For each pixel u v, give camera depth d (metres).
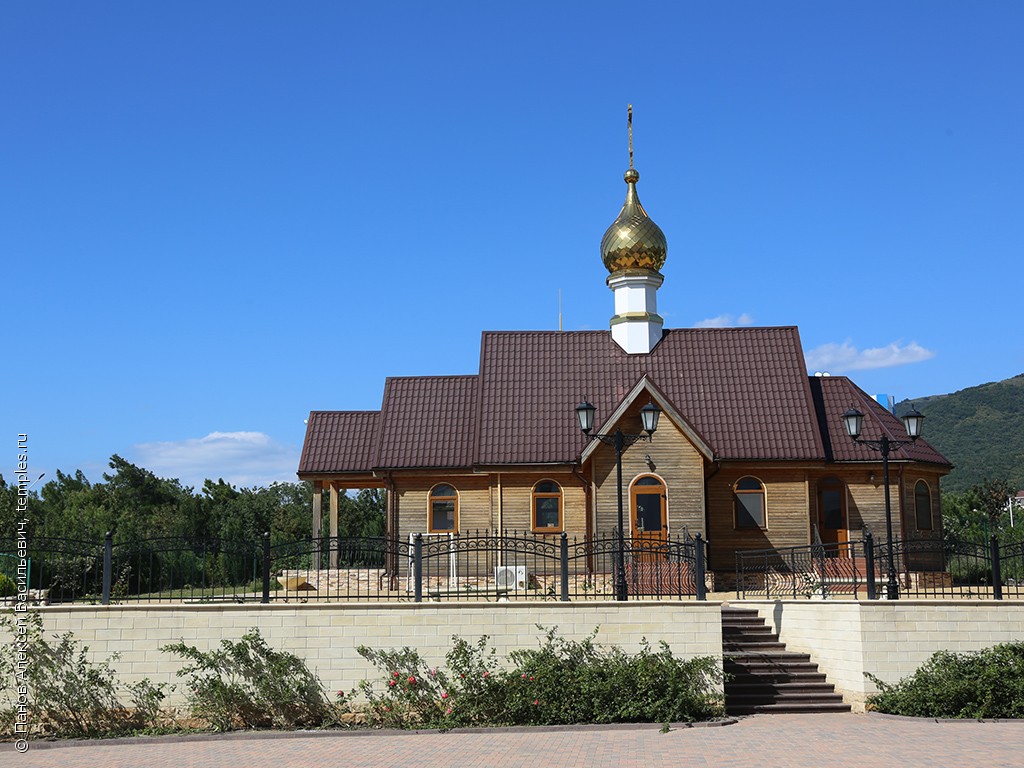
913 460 34.91
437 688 19.70
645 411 25.36
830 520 35.00
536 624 20.12
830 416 36.31
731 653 21.17
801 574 28.30
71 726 19.41
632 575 26.45
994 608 20.52
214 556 24.98
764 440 34.53
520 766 15.50
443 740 17.92
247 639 19.72
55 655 19.58
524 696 19.00
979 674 19.34
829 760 15.32
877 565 32.47
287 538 63.81
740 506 34.41
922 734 17.39
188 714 19.53
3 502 40.06
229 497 70.88
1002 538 42.81
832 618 21.14
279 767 15.85
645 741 17.45
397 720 19.39
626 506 32.69
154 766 16.25
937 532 36.25
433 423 37.09
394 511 35.78
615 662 19.81
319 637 19.89
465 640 20.00
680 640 20.14
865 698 20.03
